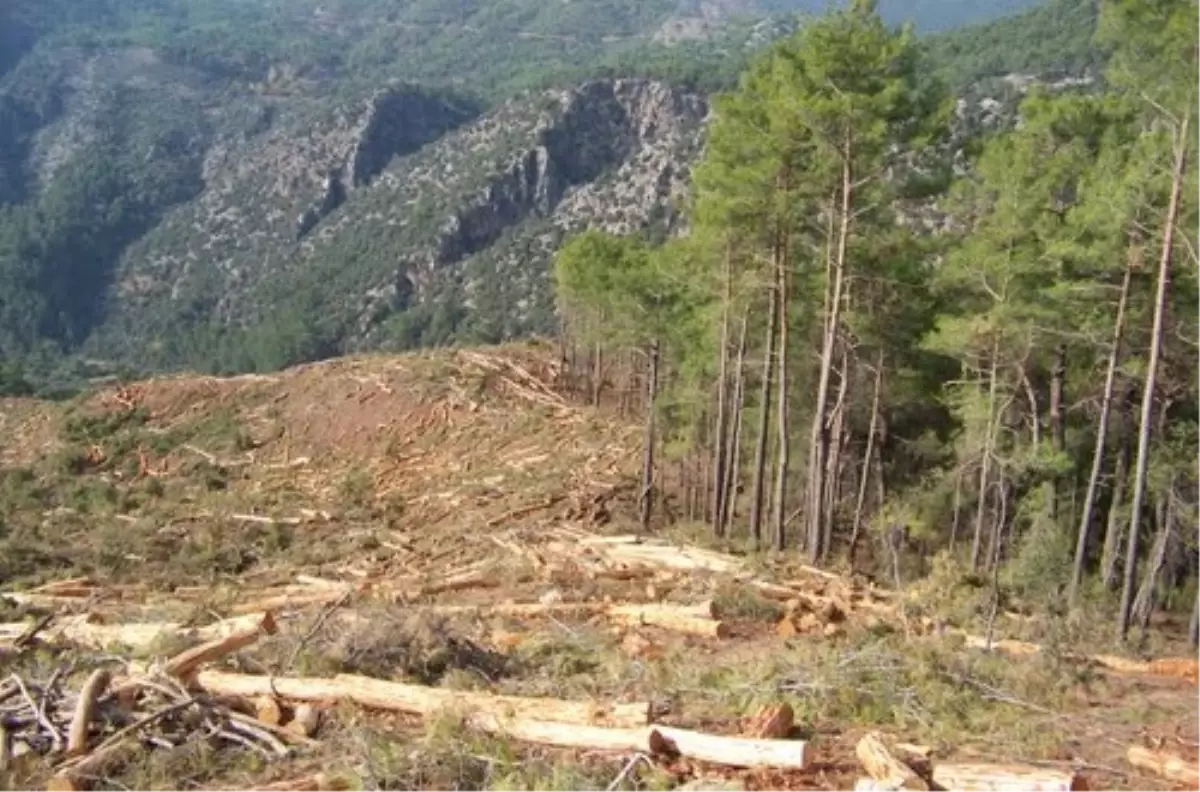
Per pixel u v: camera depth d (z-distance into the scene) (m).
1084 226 18.48
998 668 10.00
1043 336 20.73
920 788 6.77
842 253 19.23
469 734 7.66
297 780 7.19
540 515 28.00
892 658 9.64
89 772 7.36
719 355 26.55
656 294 28.88
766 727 7.86
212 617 13.30
